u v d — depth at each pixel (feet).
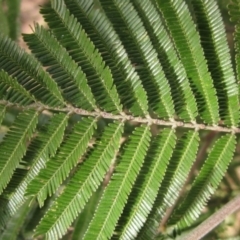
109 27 0.83
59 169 0.83
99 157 0.84
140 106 0.86
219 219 0.95
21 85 0.81
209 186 0.91
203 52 0.84
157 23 0.84
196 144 0.88
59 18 0.81
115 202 0.85
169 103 0.86
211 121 0.89
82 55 0.82
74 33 0.81
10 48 0.81
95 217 0.85
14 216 1.02
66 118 0.84
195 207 0.92
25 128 0.82
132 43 0.84
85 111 0.85
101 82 0.83
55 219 0.83
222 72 0.86
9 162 0.82
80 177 0.84
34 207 1.04
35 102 0.83
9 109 0.82
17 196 0.84
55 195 1.01
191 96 0.86
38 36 0.81
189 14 0.83
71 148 0.84
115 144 0.85
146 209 0.86
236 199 0.95
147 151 0.87
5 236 1.02
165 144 0.87
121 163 0.85
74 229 1.06
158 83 0.85
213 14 0.83
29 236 1.05
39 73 0.82
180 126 0.88
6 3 1.15
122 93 0.85
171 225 0.94
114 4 0.83
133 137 0.86
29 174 0.83
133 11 0.83
